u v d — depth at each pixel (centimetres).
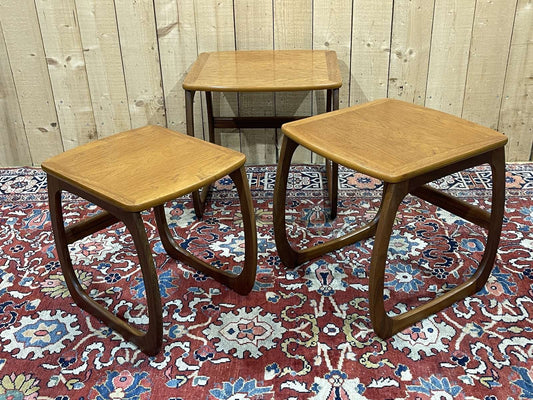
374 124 156
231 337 150
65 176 137
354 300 162
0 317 159
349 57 218
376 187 219
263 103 228
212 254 183
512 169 227
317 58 202
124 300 164
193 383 136
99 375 140
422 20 209
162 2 209
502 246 182
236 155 146
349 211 204
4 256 185
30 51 219
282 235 167
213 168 139
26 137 237
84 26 214
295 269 175
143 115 232
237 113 230
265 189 219
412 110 166
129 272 176
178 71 222
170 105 229
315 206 207
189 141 156
